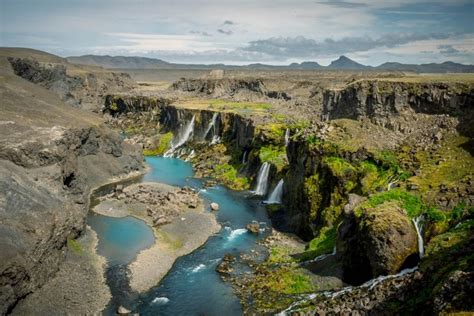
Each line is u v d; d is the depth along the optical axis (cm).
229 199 10431
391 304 4531
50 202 6706
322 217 7406
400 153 7744
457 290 3738
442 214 5572
